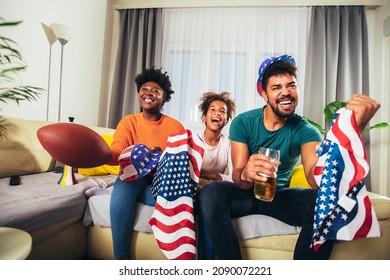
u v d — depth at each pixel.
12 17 1.44
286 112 0.86
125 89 2.32
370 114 0.74
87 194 1.00
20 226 0.72
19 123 1.24
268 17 2.24
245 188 0.86
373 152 2.11
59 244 0.87
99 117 2.36
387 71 2.07
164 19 2.37
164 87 1.20
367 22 2.19
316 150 0.84
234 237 0.75
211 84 2.27
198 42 2.31
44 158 1.31
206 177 1.11
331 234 0.70
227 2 2.24
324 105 2.06
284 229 0.83
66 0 1.85
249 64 2.24
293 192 0.83
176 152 0.86
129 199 0.88
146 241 0.89
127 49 2.41
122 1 2.39
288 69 0.87
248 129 0.97
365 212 0.71
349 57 2.10
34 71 1.61
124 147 1.03
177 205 0.81
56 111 1.82
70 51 1.94
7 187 0.93
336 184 0.70
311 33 2.12
